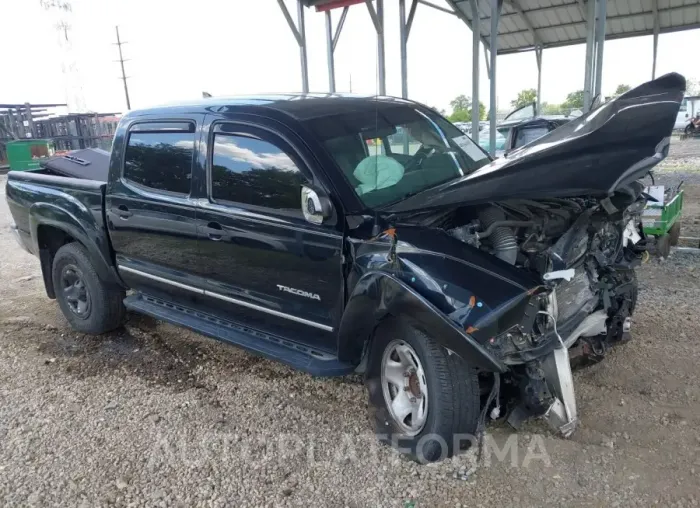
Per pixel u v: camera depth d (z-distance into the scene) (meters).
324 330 3.55
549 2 11.86
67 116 31.09
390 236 3.02
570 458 3.10
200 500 2.95
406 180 3.71
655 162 2.75
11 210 5.66
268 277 3.71
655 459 3.05
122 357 4.76
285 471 3.16
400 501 2.88
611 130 3.01
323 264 3.39
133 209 4.46
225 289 4.04
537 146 3.62
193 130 4.08
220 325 4.22
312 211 3.25
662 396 3.64
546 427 3.40
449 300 2.76
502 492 2.88
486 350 2.72
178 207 4.12
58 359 4.75
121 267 4.79
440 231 3.16
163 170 4.29
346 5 11.66
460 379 2.94
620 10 11.80
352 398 3.92
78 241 5.12
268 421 3.67
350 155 3.55
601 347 3.61
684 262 6.36
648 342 4.38
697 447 3.12
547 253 3.10
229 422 3.68
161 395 4.07
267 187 3.64
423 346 2.98
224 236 3.86
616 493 2.82
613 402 3.61
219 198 3.91
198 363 4.59
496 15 10.32
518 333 2.88
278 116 3.69
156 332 5.29
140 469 3.22
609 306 3.55
